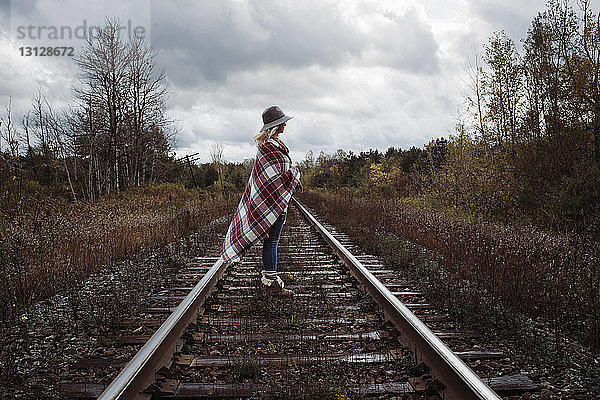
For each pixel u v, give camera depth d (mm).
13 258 6078
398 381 3354
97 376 3605
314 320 4844
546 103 12547
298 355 3830
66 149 20922
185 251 9305
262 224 5668
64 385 3350
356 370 3570
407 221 11422
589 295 4918
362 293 5828
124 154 26203
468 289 5688
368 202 17594
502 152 13484
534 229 8664
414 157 30453
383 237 10133
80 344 4316
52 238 7414
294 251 9367
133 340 4359
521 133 13211
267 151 5781
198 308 5117
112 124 25234
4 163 11477
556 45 12516
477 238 7828
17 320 4848
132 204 15531
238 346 4137
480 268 6633
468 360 3840
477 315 4777
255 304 5332
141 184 25828
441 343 3453
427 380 3312
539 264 6090
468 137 14461
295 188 5941
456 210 13359
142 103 28453
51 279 6375
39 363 3898
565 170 11875
